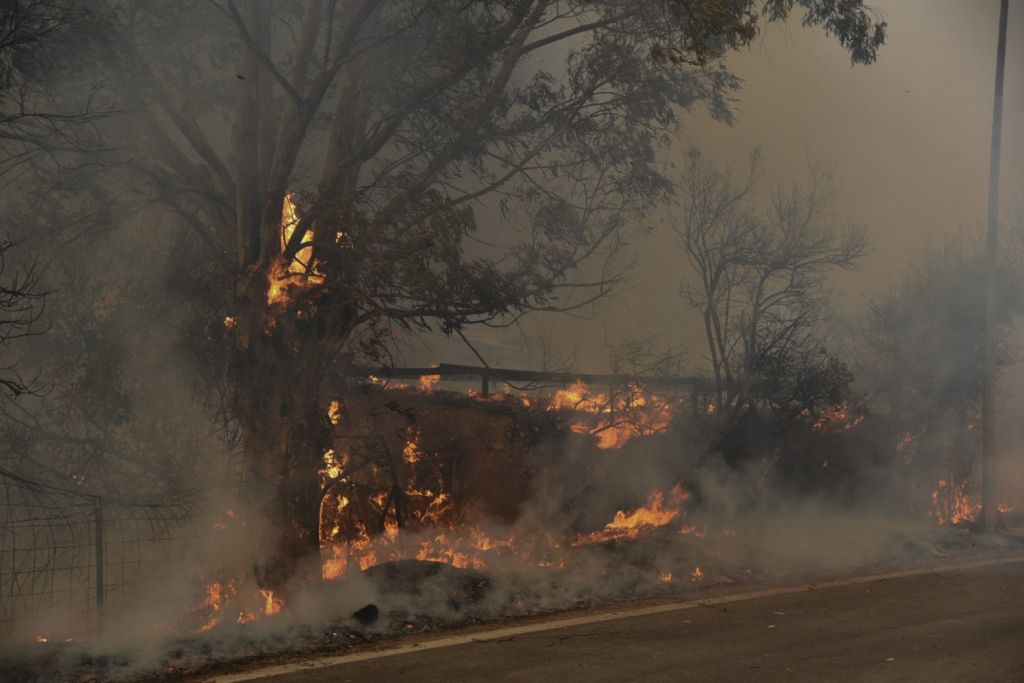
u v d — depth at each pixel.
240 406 11.41
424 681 7.81
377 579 11.44
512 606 11.11
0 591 9.68
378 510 14.46
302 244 11.56
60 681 7.89
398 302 11.82
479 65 12.23
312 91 11.06
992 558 15.54
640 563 13.75
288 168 11.27
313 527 11.34
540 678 7.91
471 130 12.22
